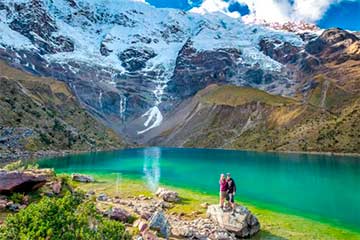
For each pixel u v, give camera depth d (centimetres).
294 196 5519
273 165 10512
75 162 10850
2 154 11844
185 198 4981
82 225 1590
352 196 5528
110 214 2998
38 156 12888
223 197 3738
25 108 17112
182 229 3062
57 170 8575
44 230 1462
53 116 19012
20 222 1520
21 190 3030
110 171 8488
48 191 3183
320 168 9719
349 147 17575
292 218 4134
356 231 3625
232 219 3444
